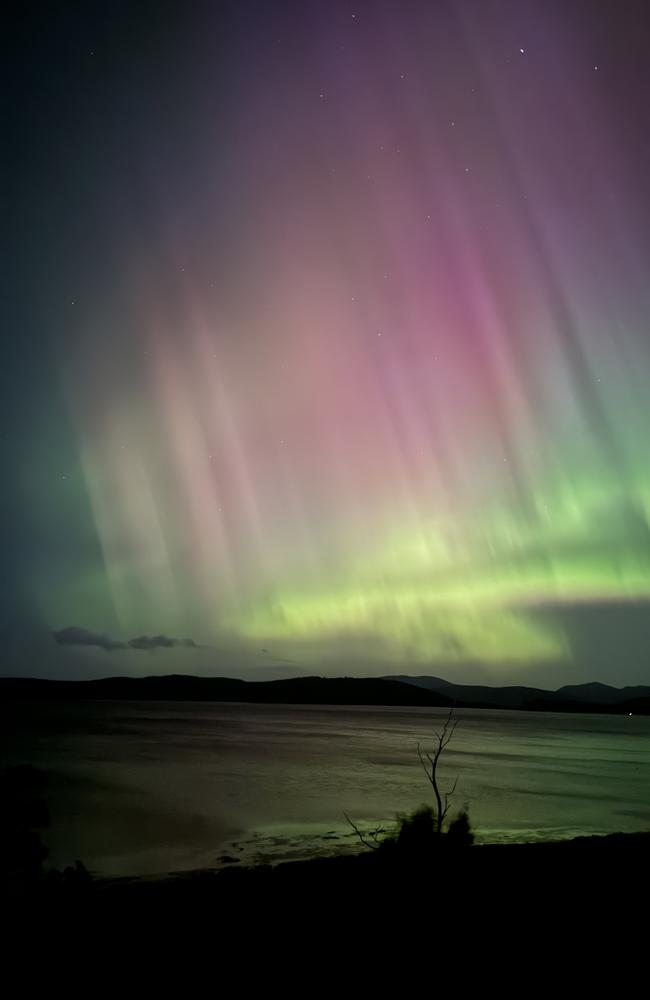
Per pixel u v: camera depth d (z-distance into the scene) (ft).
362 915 39.40
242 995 28.48
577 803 127.65
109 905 42.68
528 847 59.62
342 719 551.18
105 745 219.41
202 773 157.38
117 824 88.84
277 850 75.20
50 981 30.50
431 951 33.19
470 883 45.47
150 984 29.94
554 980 29.37
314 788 138.41
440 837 53.42
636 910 40.96
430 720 619.67
